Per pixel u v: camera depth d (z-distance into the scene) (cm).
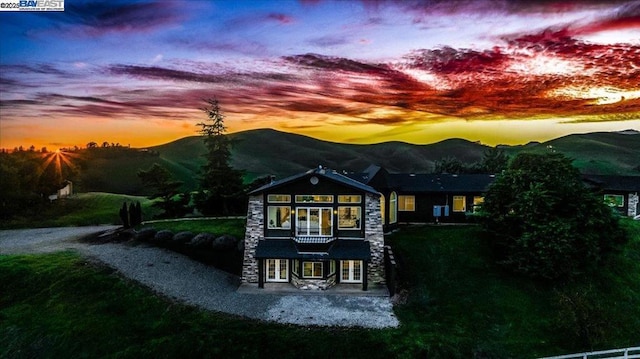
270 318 2216
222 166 4341
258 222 2777
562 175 2755
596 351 2023
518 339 2103
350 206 2755
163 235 3238
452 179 3925
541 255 2461
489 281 2581
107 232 3628
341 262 2764
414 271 2738
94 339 2028
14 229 4091
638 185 4059
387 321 2203
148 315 2233
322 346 1962
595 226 2589
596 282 2558
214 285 2667
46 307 2275
